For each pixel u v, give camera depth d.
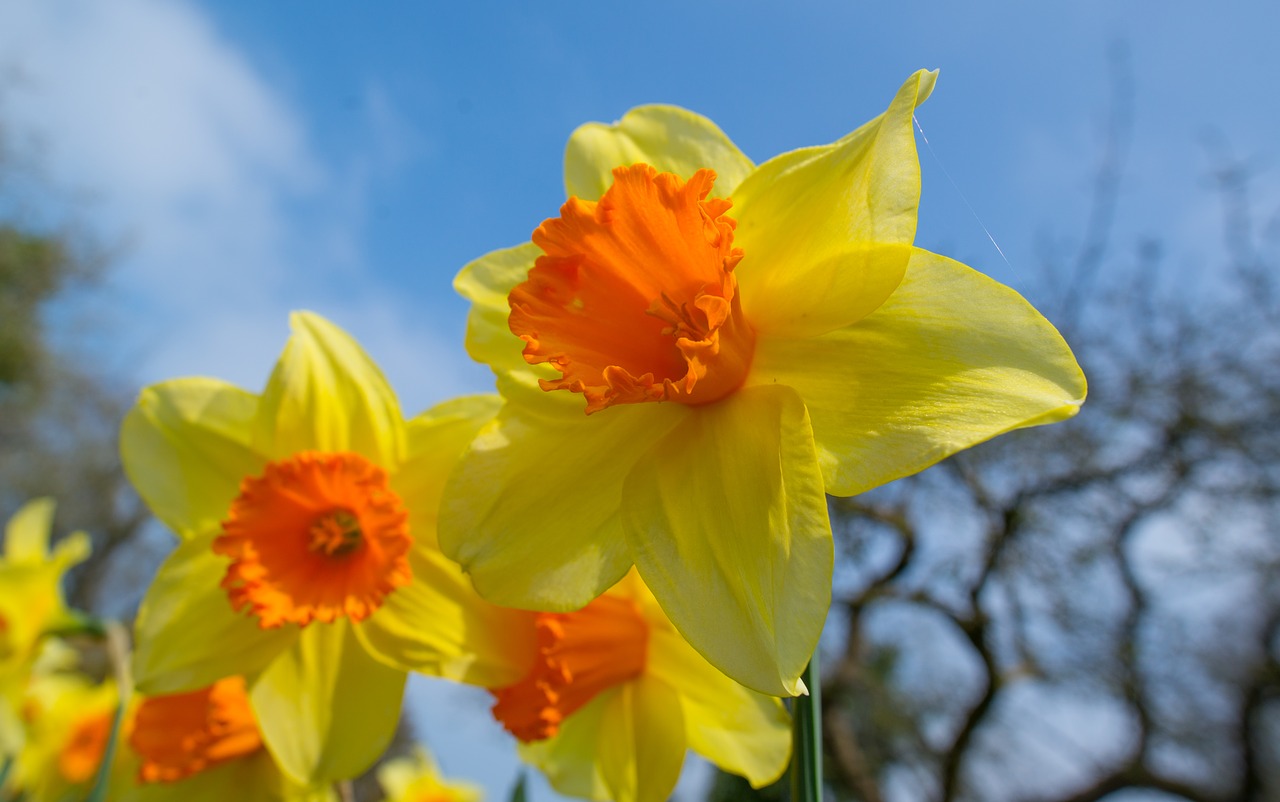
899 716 1.05
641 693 0.21
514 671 0.20
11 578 0.32
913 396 0.14
